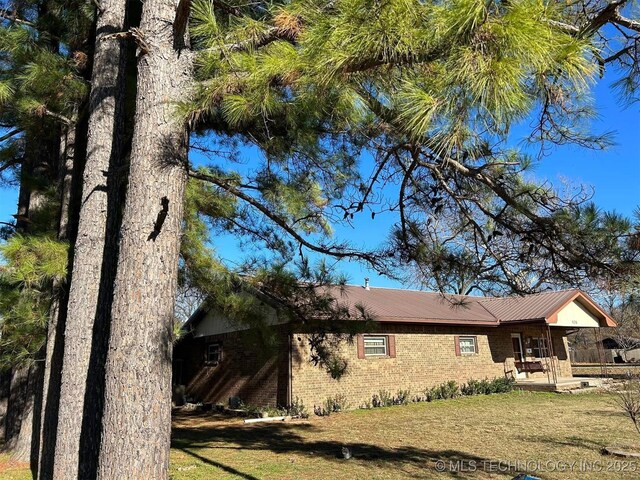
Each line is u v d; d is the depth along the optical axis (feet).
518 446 27.30
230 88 10.93
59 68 19.88
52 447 19.15
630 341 65.10
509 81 6.57
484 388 55.31
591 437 29.25
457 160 12.01
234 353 51.49
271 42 11.21
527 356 65.10
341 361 24.63
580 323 62.80
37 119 20.89
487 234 15.31
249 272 23.40
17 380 32.53
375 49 7.93
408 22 7.41
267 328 23.57
